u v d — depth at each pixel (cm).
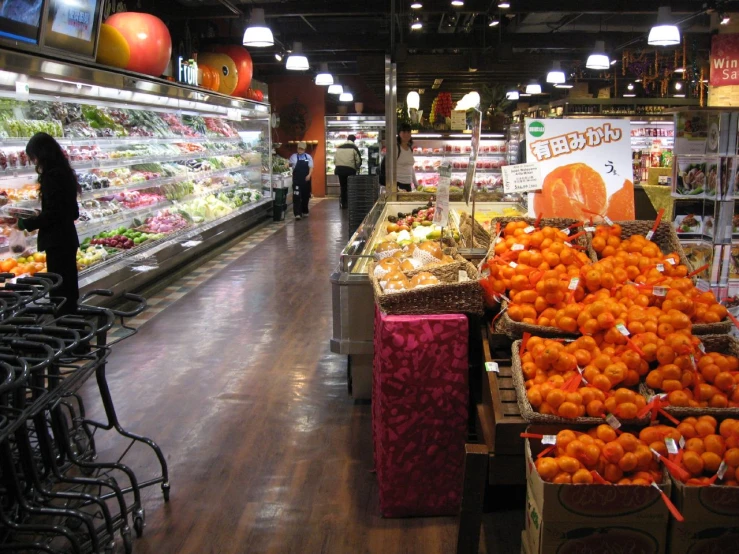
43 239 472
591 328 259
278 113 2139
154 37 766
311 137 2145
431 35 1209
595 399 236
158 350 533
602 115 1268
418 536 286
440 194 407
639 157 1257
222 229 1020
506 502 303
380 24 1592
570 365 246
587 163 389
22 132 604
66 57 577
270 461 351
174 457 356
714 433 223
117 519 275
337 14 1170
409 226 555
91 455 333
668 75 1370
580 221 350
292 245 1057
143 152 849
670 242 350
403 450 293
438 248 362
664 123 1298
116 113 835
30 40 519
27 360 222
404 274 325
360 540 283
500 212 614
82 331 272
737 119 470
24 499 244
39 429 266
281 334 575
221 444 371
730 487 203
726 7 1055
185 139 1003
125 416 407
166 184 946
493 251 322
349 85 2270
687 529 207
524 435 233
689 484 207
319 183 2142
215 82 1127
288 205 1609
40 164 469
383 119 2141
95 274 631
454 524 295
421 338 285
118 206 788
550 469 213
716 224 486
